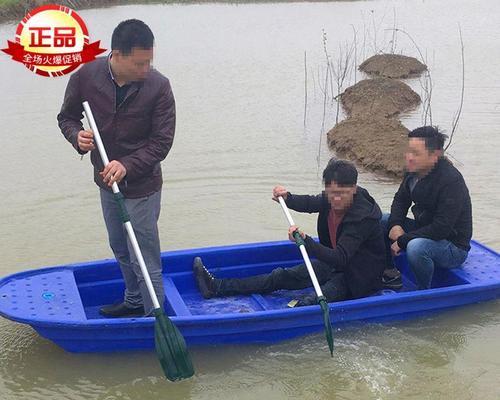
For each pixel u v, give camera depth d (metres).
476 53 14.70
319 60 14.23
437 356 4.37
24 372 4.20
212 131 9.32
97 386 4.08
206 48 15.59
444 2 24.02
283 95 11.40
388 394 3.99
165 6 23.36
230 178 7.56
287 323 4.38
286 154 8.37
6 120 9.71
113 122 4.08
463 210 4.88
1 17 19.12
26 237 6.16
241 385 4.09
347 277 4.75
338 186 4.49
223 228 6.36
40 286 4.50
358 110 10.12
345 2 24.55
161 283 4.47
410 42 16.12
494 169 7.67
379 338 4.55
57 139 8.93
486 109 10.26
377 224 4.70
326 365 4.27
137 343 4.25
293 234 4.50
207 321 4.16
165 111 4.08
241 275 5.29
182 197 7.06
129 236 4.04
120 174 3.96
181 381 4.12
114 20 18.97
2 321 4.78
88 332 4.13
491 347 4.47
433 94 11.28
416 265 4.80
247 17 20.88
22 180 7.51
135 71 3.90
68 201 6.98
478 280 4.84
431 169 4.79
